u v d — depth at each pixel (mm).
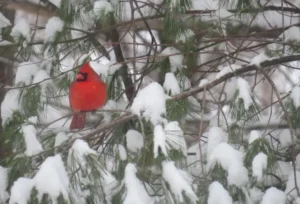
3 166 6727
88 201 6461
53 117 10859
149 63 8977
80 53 9055
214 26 8898
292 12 9547
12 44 8883
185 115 7484
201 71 9047
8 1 10352
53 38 8703
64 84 8234
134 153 7020
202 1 9375
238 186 6371
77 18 8562
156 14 8547
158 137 5797
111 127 6727
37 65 8758
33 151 6562
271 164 6441
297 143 7715
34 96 7953
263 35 9578
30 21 12141
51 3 10719
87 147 5906
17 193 5586
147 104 6559
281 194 6414
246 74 9805
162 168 5719
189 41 8375
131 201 5645
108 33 9938
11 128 7270
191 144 8711
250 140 6809
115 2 7859
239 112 7125
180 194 5562
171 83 7887
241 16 8945
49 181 5582
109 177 6539
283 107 6789
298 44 8625
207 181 6207
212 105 11188
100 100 7383
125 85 9055
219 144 6570
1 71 10664
